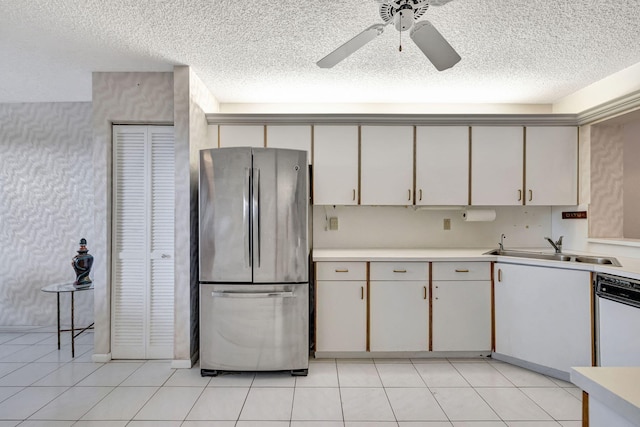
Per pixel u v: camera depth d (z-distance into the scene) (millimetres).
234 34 2223
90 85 3078
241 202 2543
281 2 1886
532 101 3424
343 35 2232
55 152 3521
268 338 2545
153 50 2432
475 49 2385
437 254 2979
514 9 1931
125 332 2854
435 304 2838
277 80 2936
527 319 2629
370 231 3496
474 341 2840
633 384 662
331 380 2504
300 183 2578
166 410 2105
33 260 3539
